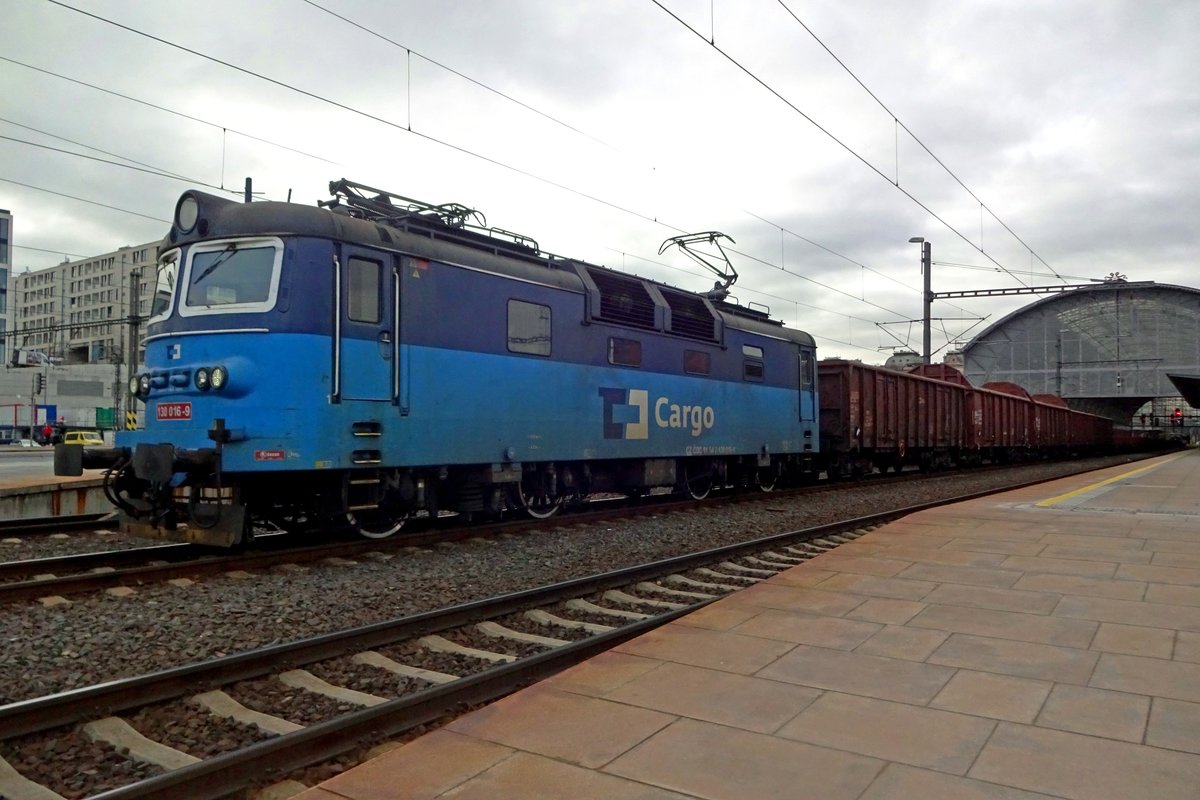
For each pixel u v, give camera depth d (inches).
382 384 379.9
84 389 2632.9
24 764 153.9
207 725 173.9
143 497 363.9
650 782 132.6
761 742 147.9
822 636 216.2
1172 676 180.4
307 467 346.6
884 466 1041.5
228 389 342.6
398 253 390.3
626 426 530.0
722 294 672.4
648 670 189.3
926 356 1380.4
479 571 341.7
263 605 273.7
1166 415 4335.6
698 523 504.4
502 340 443.5
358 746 158.9
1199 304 2426.2
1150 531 395.9
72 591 286.5
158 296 386.0
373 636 225.1
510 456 444.1
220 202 374.6
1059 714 159.0
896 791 128.0
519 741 149.7
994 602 251.4
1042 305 2709.2
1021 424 1504.7
